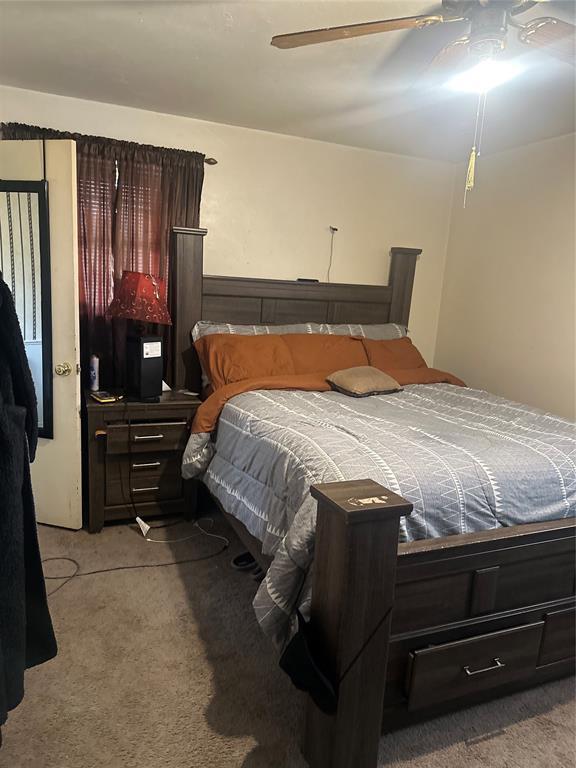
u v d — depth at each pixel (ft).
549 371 10.64
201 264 10.25
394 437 6.36
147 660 5.94
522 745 5.07
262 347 9.80
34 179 7.88
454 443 6.20
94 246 9.79
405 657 4.82
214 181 10.70
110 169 9.66
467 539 4.92
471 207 12.39
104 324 10.06
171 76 8.21
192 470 8.52
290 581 4.95
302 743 4.86
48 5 6.16
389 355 10.99
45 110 9.32
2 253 8.17
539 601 5.42
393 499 4.27
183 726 5.08
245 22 6.40
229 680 5.69
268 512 6.11
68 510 8.80
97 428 8.61
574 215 10.03
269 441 6.56
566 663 5.65
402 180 12.39
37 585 4.36
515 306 11.34
